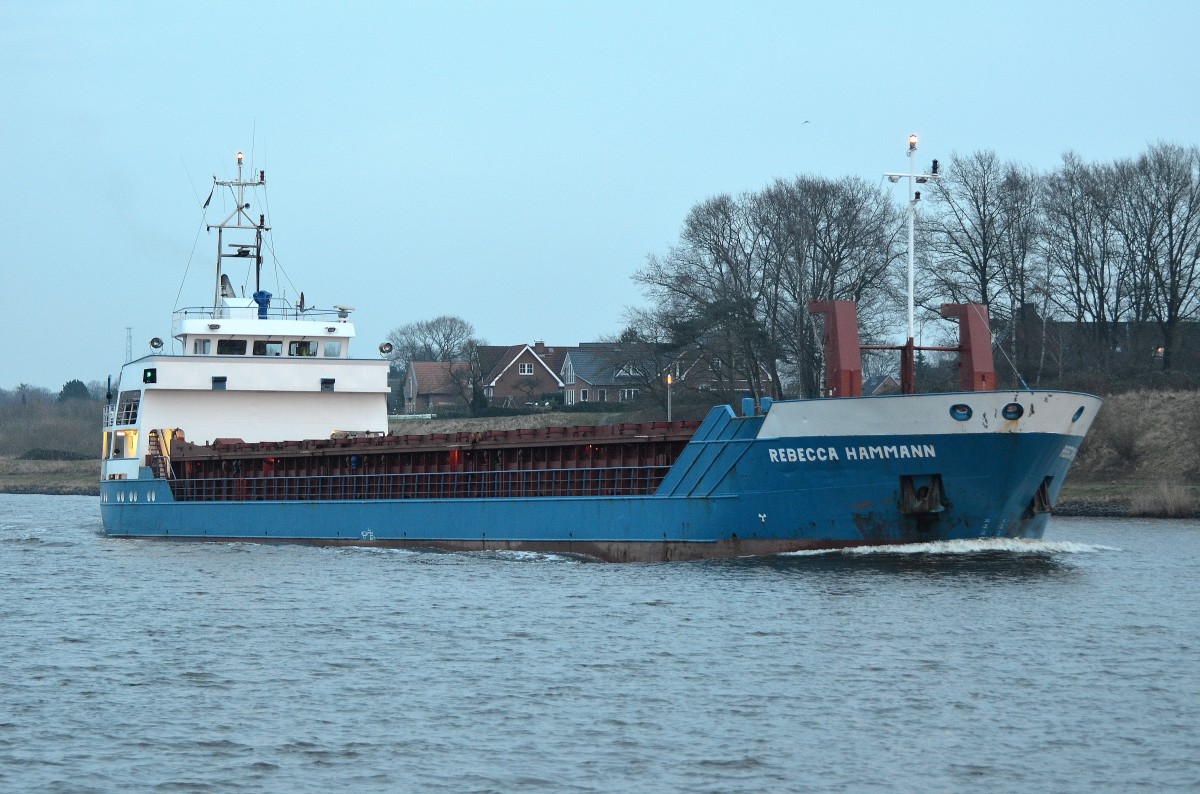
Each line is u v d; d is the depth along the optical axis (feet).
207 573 345.72
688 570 308.19
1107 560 323.16
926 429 295.07
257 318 488.02
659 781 163.94
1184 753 171.83
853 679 207.62
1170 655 222.07
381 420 486.79
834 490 305.73
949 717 187.83
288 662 226.79
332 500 418.31
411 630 252.01
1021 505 304.30
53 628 263.49
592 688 204.85
